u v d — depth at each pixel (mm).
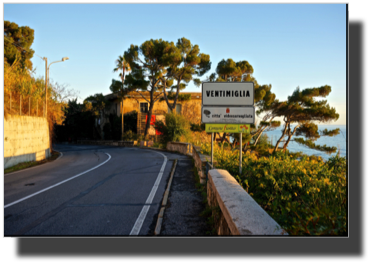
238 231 2164
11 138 12445
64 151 25547
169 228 4223
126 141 33438
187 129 27078
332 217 2605
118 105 40938
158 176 9547
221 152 11555
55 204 5871
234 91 7113
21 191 7289
